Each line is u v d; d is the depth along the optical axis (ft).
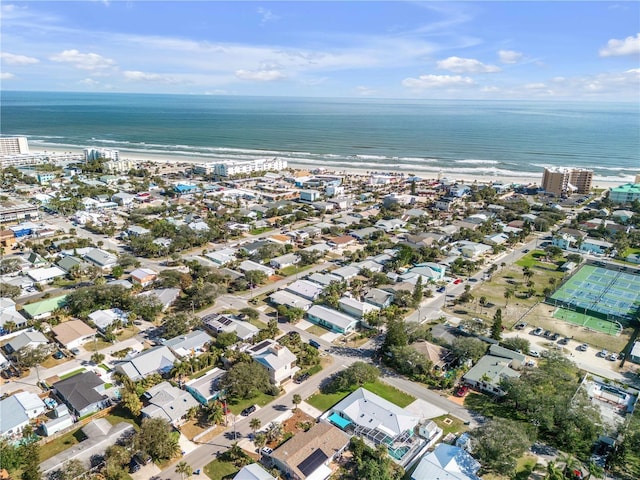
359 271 574.15
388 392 351.25
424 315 477.36
